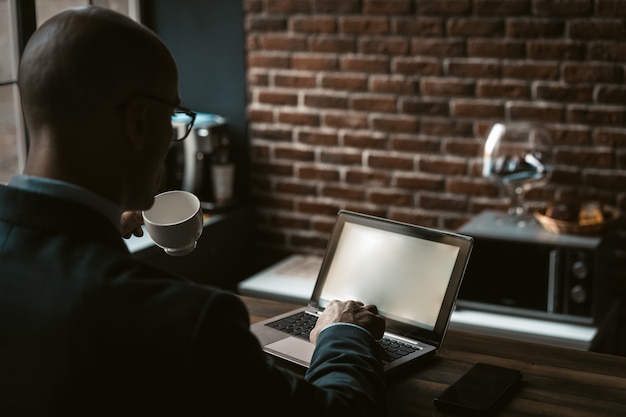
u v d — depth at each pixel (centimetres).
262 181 413
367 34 378
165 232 177
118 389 113
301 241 412
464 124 370
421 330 189
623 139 347
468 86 366
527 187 349
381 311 196
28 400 116
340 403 131
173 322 111
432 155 379
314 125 397
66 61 117
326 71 389
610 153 351
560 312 325
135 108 121
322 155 399
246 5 396
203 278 385
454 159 375
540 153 341
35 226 119
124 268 117
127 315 112
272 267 390
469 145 371
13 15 339
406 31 371
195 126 380
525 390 170
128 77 120
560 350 190
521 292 329
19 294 116
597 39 343
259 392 118
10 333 116
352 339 154
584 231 324
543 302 327
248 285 365
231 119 412
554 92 354
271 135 406
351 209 399
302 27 389
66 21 120
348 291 203
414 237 197
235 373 114
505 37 356
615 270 359
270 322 202
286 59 395
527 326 323
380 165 389
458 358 186
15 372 116
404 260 197
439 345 185
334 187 400
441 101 372
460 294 339
